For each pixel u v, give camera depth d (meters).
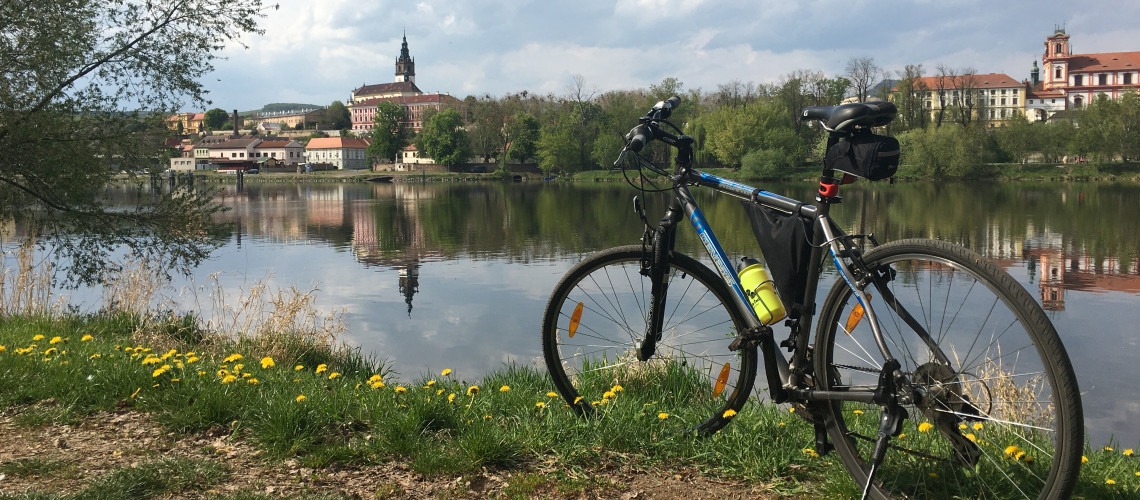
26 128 7.72
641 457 2.46
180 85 8.47
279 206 42.06
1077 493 2.18
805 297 2.20
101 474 2.37
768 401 3.29
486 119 103.00
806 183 66.69
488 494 2.25
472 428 2.62
